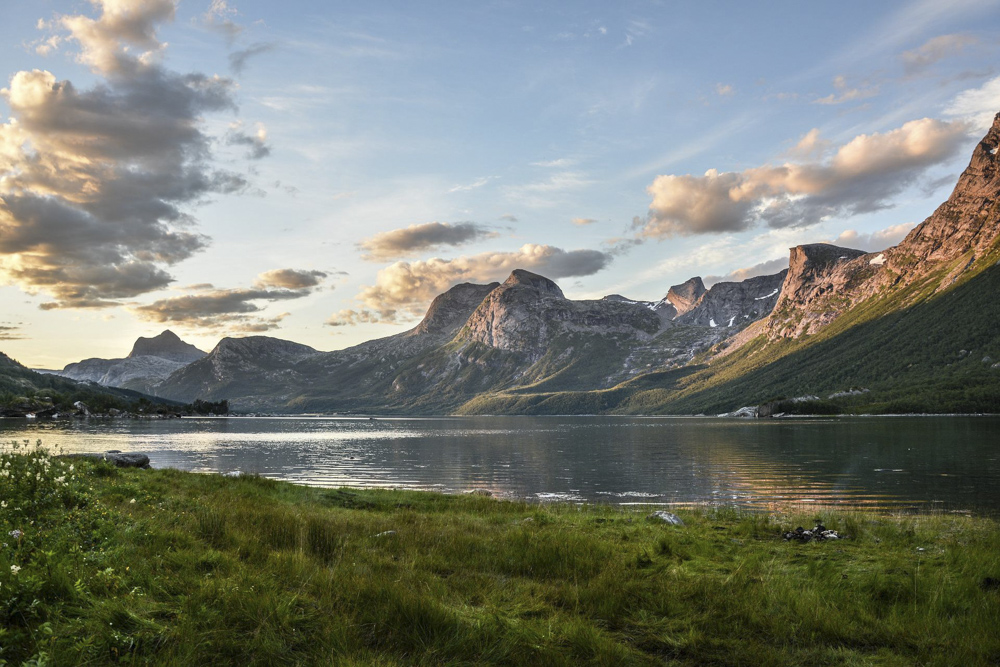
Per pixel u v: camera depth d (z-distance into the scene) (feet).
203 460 226.17
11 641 20.70
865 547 54.39
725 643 27.84
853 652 27.50
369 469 194.49
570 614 31.24
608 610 30.96
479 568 40.42
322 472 183.52
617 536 57.06
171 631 23.27
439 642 25.45
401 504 81.20
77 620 22.91
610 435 459.73
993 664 26.12
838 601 34.35
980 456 211.00
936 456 213.66
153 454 256.32
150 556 33.73
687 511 85.40
